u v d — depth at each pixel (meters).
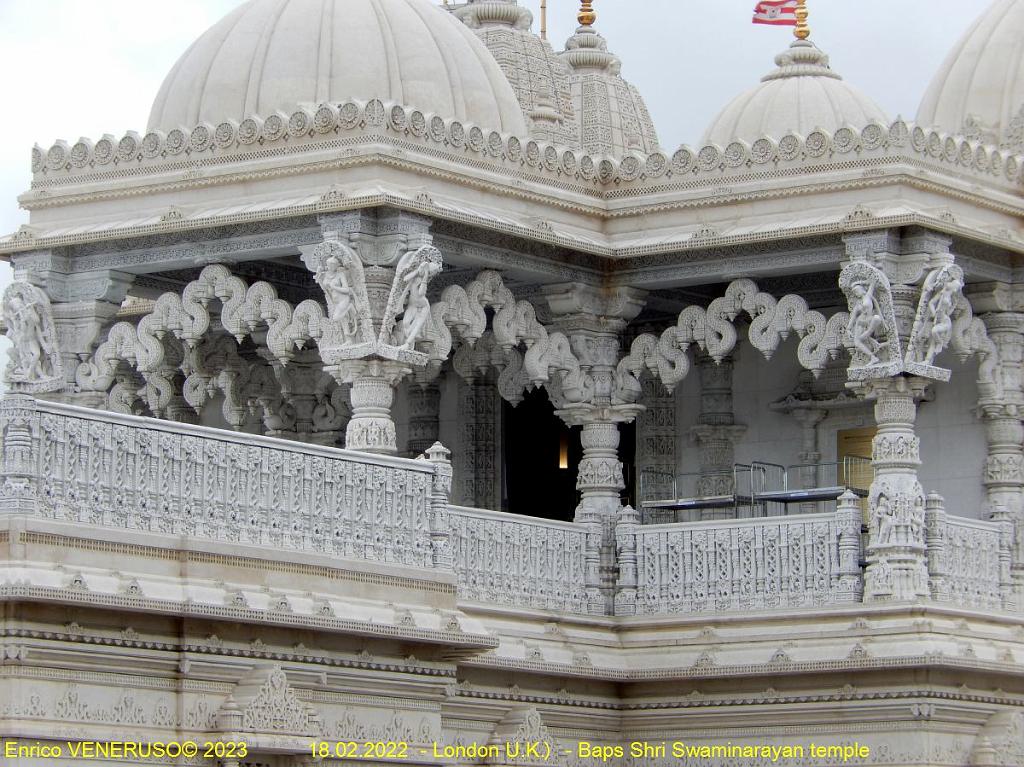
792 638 25.23
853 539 25.19
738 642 25.56
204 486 20.64
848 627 24.97
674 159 26.56
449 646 22.62
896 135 25.30
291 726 20.77
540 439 29.56
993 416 26.72
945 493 27.25
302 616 20.88
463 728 24.41
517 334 25.81
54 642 19.08
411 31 26.30
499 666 24.48
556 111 32.69
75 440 19.55
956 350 26.06
